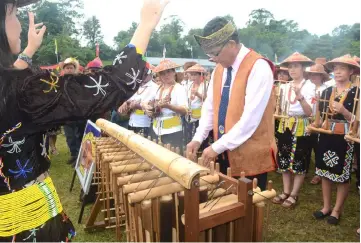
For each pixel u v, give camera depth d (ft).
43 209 3.57
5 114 3.03
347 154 9.02
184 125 14.62
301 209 10.75
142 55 3.24
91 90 3.01
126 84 3.12
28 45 4.48
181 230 4.09
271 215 10.30
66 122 3.10
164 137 12.01
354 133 8.14
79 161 11.27
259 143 6.37
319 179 13.26
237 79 6.31
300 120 10.44
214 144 6.08
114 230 9.27
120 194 6.13
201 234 3.84
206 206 3.96
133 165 5.52
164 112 12.05
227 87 6.56
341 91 8.89
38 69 3.39
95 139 8.81
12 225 3.35
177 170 3.77
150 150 4.89
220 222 3.80
